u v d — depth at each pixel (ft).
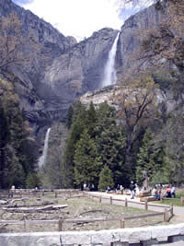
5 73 181.68
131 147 221.87
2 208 96.84
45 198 133.39
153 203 111.14
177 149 126.31
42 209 94.79
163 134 137.59
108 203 113.50
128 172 216.74
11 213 88.48
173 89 119.75
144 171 188.85
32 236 31.91
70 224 65.72
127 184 215.92
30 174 229.66
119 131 219.20
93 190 209.77
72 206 104.27
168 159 157.17
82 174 212.43
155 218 70.69
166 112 195.62
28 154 262.26
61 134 314.76
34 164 280.92
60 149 274.98
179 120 124.26
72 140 236.84
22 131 248.93
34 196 140.05
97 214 87.04
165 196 130.21
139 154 206.80
